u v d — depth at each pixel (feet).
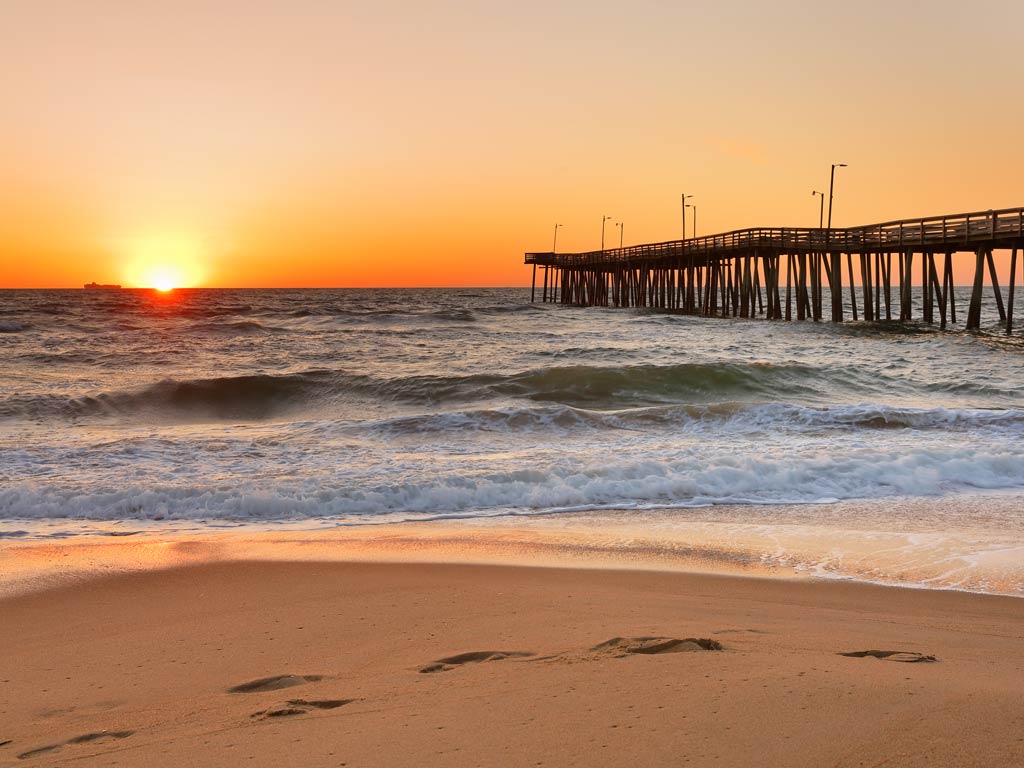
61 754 13.07
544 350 119.34
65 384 82.84
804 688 14.42
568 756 11.68
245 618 22.29
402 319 204.13
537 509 37.93
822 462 44.42
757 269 173.47
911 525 34.78
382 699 14.85
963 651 18.37
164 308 245.04
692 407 60.54
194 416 70.69
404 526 34.81
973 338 131.85
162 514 36.52
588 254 263.49
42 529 34.01
